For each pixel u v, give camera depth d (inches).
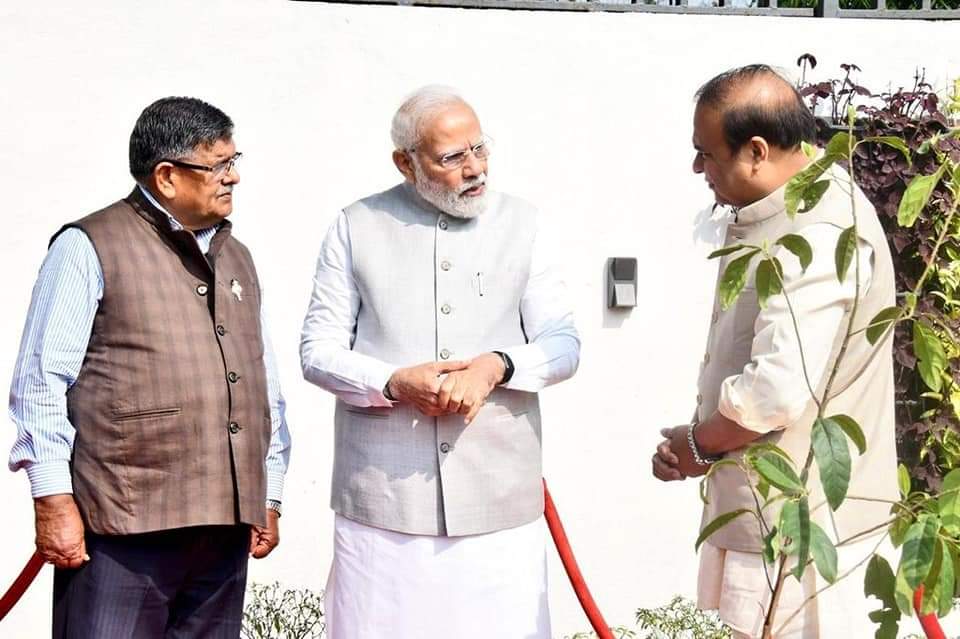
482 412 129.4
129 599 118.6
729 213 188.5
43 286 117.7
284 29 175.9
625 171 186.1
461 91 181.3
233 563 127.2
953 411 183.6
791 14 193.9
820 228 107.5
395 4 182.9
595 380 186.5
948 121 188.7
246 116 175.3
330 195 178.1
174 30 173.2
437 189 128.2
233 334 123.9
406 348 129.3
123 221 119.9
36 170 169.9
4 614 134.3
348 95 178.1
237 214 175.2
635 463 188.1
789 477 88.2
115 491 116.5
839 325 107.1
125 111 172.2
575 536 187.0
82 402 117.6
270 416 130.0
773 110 109.7
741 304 113.3
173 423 117.6
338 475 134.2
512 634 130.6
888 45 192.1
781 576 93.7
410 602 129.1
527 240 134.1
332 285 133.3
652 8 188.1
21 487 170.6
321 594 179.0
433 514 128.3
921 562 83.0
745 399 107.3
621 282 184.9
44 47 169.6
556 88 183.9
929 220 180.4
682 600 189.2
